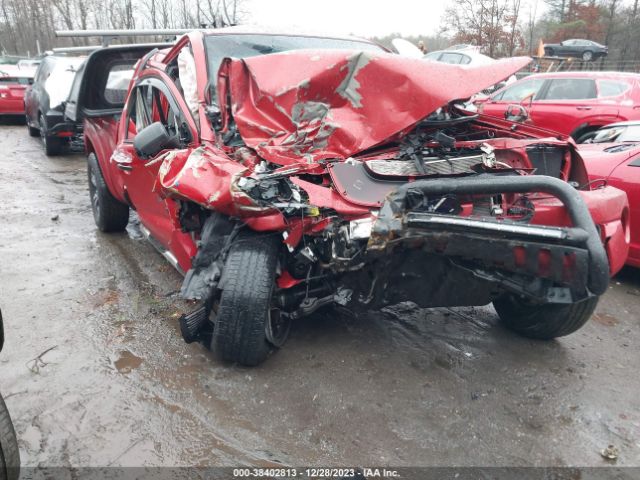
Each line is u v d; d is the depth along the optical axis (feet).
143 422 9.71
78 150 39.06
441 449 9.25
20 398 10.29
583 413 10.36
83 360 11.57
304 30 16.29
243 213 9.87
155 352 11.91
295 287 11.01
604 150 17.60
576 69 83.71
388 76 11.34
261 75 11.76
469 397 10.64
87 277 15.94
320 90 11.48
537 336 12.84
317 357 11.74
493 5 84.58
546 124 31.09
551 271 8.75
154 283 15.57
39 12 121.49
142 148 11.74
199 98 12.56
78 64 37.29
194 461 8.84
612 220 10.97
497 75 11.75
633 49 110.42
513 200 10.77
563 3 113.60
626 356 12.57
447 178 10.59
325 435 9.48
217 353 10.85
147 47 19.47
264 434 9.48
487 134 13.07
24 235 19.67
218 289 10.36
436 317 13.88
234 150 11.44
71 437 9.32
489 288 10.59
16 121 57.11
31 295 14.61
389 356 11.92
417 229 9.17
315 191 10.13
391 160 11.13
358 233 9.61
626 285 17.07
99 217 19.75
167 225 13.67
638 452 9.37
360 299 10.73
